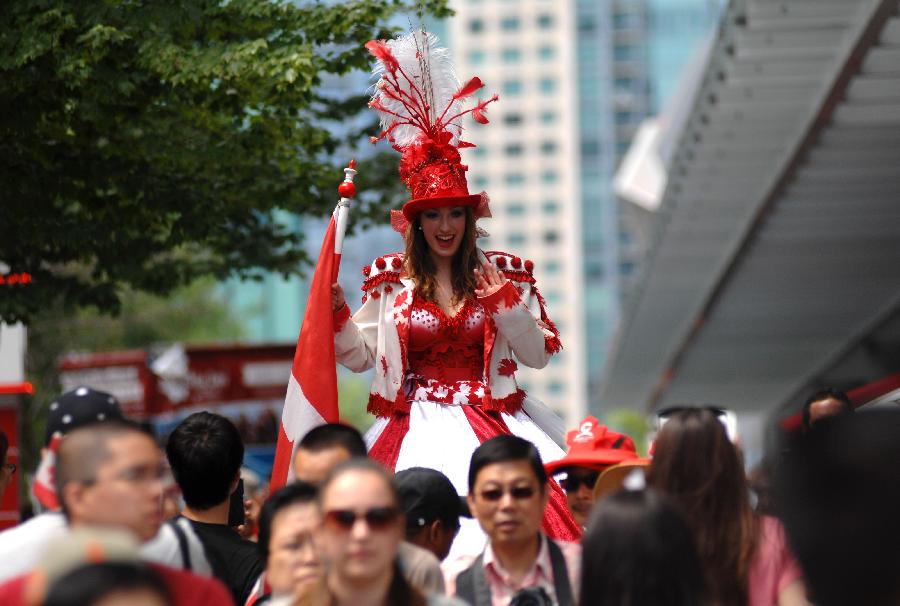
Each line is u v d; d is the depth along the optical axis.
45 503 7.56
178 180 16.44
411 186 9.65
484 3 196.12
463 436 9.37
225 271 17.88
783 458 6.34
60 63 13.59
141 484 6.40
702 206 29.70
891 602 5.96
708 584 6.27
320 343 9.40
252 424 28.22
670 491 6.97
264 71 13.93
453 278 9.71
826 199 28.05
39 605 5.09
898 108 21.89
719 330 43.09
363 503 6.12
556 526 9.11
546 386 188.12
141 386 28.58
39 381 32.12
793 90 22.23
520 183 194.50
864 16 17.94
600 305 191.88
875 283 36.00
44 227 15.83
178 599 5.93
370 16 14.68
